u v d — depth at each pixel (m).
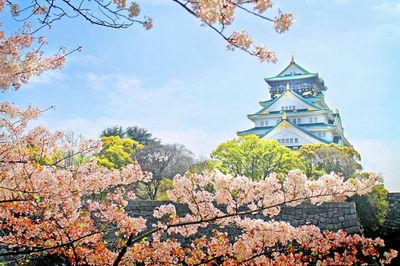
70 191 6.27
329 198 5.57
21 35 5.48
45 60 5.76
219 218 5.74
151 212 18.17
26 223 6.75
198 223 5.93
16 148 6.23
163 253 6.40
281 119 58.59
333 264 5.80
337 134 60.88
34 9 5.21
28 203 6.54
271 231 5.78
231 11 3.56
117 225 6.59
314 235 5.89
